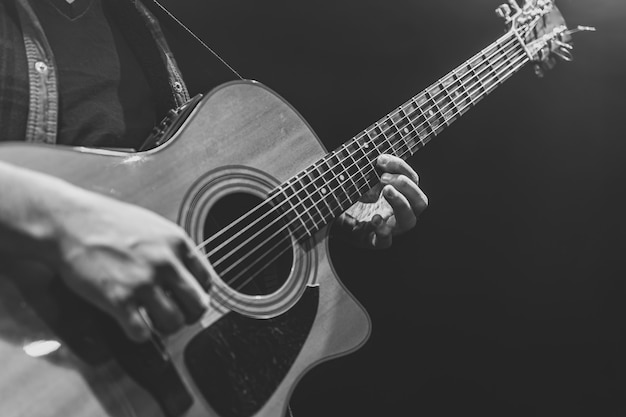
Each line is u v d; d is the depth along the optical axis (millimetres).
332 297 1293
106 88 1314
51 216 926
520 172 2459
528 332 2447
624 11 2371
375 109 2311
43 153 1051
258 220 1227
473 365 2389
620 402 2471
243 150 1263
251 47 2213
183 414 1034
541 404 2424
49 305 972
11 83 1188
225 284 1155
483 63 1653
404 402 2320
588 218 2514
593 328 2500
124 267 941
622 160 2514
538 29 1778
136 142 1333
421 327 2365
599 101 2477
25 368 939
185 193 1158
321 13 2254
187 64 1586
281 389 1156
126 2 1392
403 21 2314
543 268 2473
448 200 2416
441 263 2393
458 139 2410
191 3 2139
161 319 974
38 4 1275
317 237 1324
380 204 1558
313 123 2289
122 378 996
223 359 1104
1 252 932
